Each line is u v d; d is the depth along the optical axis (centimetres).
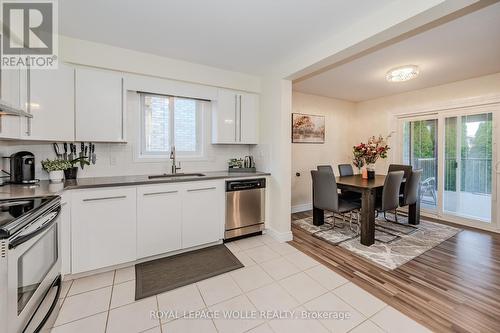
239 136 330
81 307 172
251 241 301
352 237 317
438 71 326
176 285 201
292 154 448
